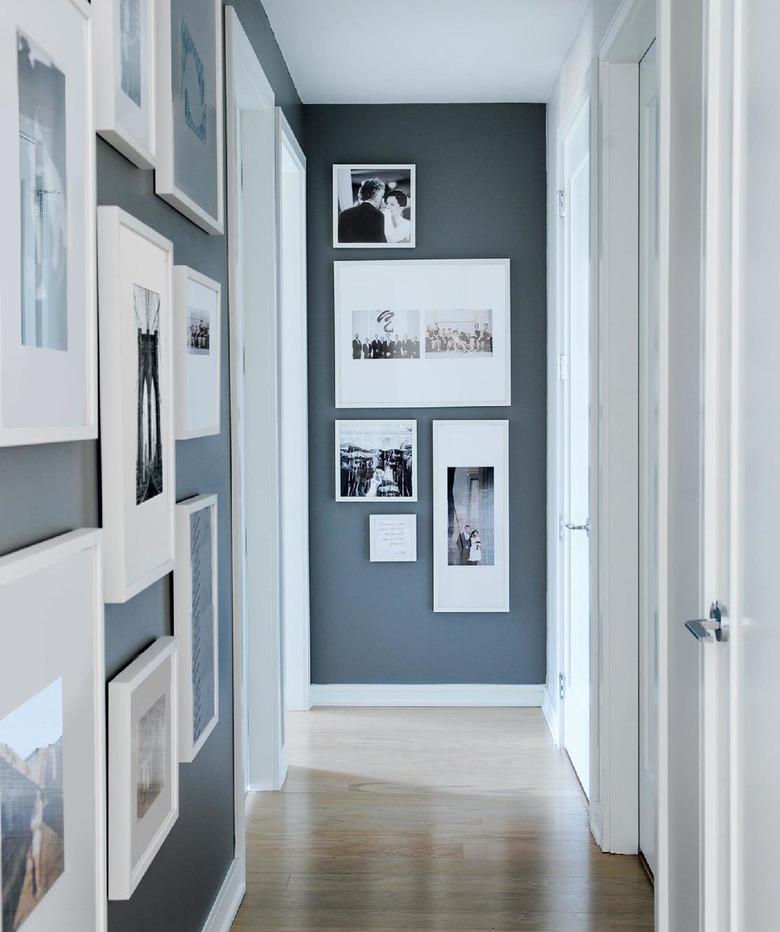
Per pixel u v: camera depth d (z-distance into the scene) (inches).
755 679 54.0
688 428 68.6
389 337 168.6
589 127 119.0
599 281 114.0
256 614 132.3
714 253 60.1
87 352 52.9
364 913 99.1
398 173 167.2
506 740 153.3
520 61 147.3
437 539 170.2
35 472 48.8
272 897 102.7
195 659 81.1
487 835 117.6
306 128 168.2
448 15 129.3
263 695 132.4
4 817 42.0
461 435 169.0
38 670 45.8
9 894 42.5
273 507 131.8
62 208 49.1
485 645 171.5
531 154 167.8
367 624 171.6
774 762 51.0
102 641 54.4
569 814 123.9
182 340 76.5
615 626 111.6
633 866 109.3
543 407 169.2
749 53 54.2
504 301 167.3
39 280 46.1
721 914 60.4
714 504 60.9
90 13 52.5
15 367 43.3
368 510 171.2
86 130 52.5
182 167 75.8
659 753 75.6
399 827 120.0
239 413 103.2
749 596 54.9
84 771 52.2
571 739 141.9
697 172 65.5
